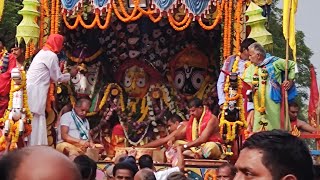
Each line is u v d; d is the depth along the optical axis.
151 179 8.26
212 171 13.35
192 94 16.55
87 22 16.16
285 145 3.40
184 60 16.58
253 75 13.84
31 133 13.80
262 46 14.12
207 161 13.44
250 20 14.73
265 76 13.82
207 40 16.53
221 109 14.05
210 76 16.56
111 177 10.66
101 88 16.58
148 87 16.58
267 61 13.95
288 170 3.37
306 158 3.40
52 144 14.77
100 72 16.66
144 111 16.38
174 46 16.66
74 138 14.61
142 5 15.06
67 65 16.34
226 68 14.28
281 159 3.37
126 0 15.21
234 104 13.46
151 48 16.67
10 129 12.91
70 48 16.44
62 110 15.03
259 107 13.77
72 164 2.47
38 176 2.41
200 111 14.35
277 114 13.91
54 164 2.44
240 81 13.52
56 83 15.14
